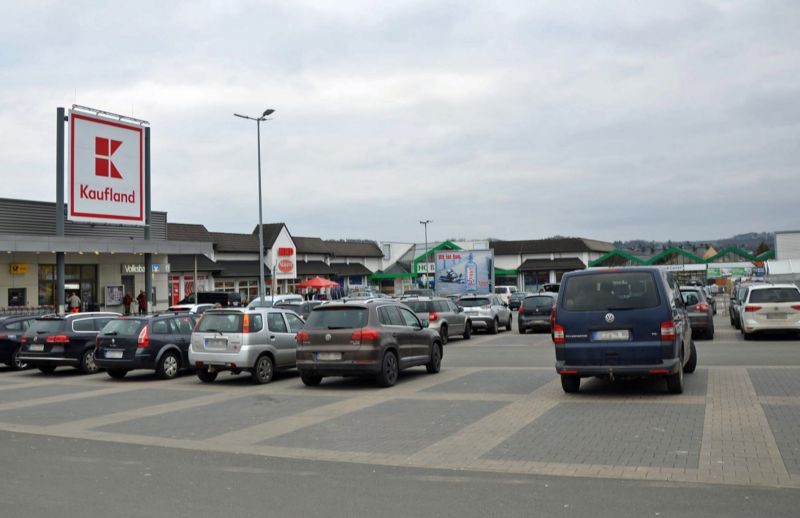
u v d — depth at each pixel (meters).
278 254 60.16
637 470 7.18
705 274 73.31
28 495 6.77
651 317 11.30
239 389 14.80
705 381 13.02
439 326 25.09
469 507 6.11
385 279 78.94
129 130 35.50
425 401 12.12
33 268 34.59
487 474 7.24
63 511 6.23
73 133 32.62
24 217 34.44
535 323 29.47
